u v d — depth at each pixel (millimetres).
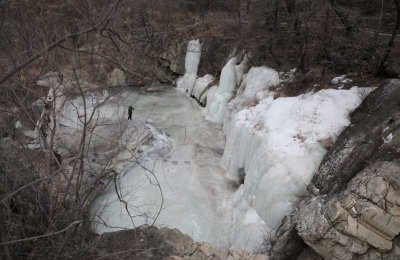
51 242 4074
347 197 6852
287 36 15398
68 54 3953
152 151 13086
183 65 20453
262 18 17516
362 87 11234
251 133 11469
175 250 5395
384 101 9312
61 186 4488
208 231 9844
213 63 18938
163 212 10141
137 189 10859
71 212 4223
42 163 4438
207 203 10883
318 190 8328
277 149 9711
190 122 16250
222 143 14438
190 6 22625
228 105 14906
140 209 9891
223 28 19891
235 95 16000
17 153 4266
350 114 10156
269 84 14055
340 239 6637
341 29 14297
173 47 19531
